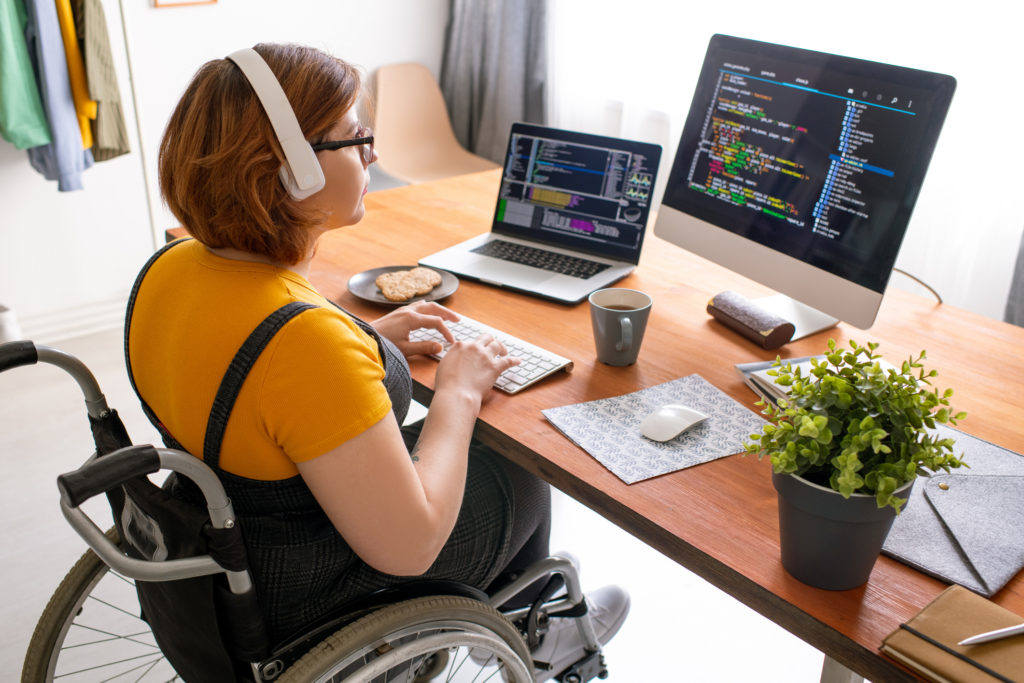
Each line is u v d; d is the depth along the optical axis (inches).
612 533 80.3
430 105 140.3
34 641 44.8
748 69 56.1
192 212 33.3
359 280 59.1
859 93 49.9
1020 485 39.4
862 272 50.2
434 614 38.6
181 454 31.7
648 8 117.6
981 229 92.6
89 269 115.6
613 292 51.4
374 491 33.2
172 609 37.6
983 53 88.4
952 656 29.1
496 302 58.2
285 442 32.6
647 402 46.5
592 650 56.1
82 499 29.5
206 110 32.4
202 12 116.7
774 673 65.4
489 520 46.2
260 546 36.2
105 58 97.3
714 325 55.9
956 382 49.0
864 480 30.0
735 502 38.5
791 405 33.2
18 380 101.8
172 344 34.4
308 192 33.5
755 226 56.2
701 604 72.1
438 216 74.0
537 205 66.4
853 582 33.1
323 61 34.6
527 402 46.2
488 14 135.5
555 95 134.2
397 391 41.9
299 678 35.1
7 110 92.8
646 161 62.1
